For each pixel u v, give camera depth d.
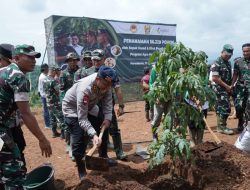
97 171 4.53
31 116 3.46
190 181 4.61
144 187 4.26
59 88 7.38
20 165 3.53
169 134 4.30
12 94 3.42
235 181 4.38
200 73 4.34
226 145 5.04
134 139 7.68
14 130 4.29
